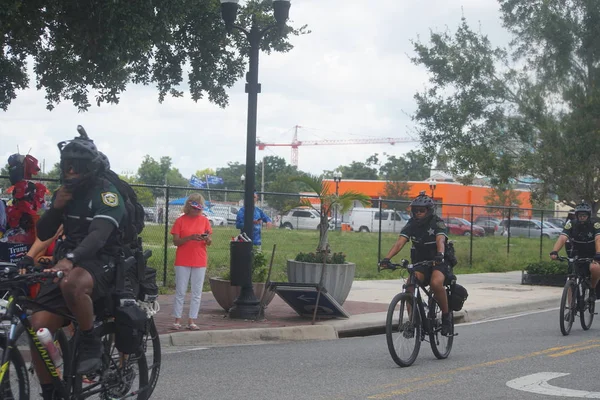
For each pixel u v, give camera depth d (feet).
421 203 30.89
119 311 18.89
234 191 55.47
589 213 39.81
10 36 48.34
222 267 63.36
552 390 25.75
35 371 17.63
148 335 21.84
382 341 37.65
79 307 17.83
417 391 25.36
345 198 45.21
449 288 32.09
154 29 46.29
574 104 69.87
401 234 30.99
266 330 37.24
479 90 73.10
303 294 40.50
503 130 73.26
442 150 75.41
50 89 54.44
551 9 70.44
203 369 28.84
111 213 18.22
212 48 55.62
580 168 68.54
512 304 53.11
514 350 34.45
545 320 47.57
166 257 54.65
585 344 36.32
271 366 29.73
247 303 40.88
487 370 29.35
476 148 72.13
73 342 18.42
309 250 84.94
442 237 30.86
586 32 69.00
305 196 47.32
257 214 53.83
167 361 30.42
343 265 44.42
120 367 19.81
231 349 34.12
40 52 51.60
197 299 36.40
